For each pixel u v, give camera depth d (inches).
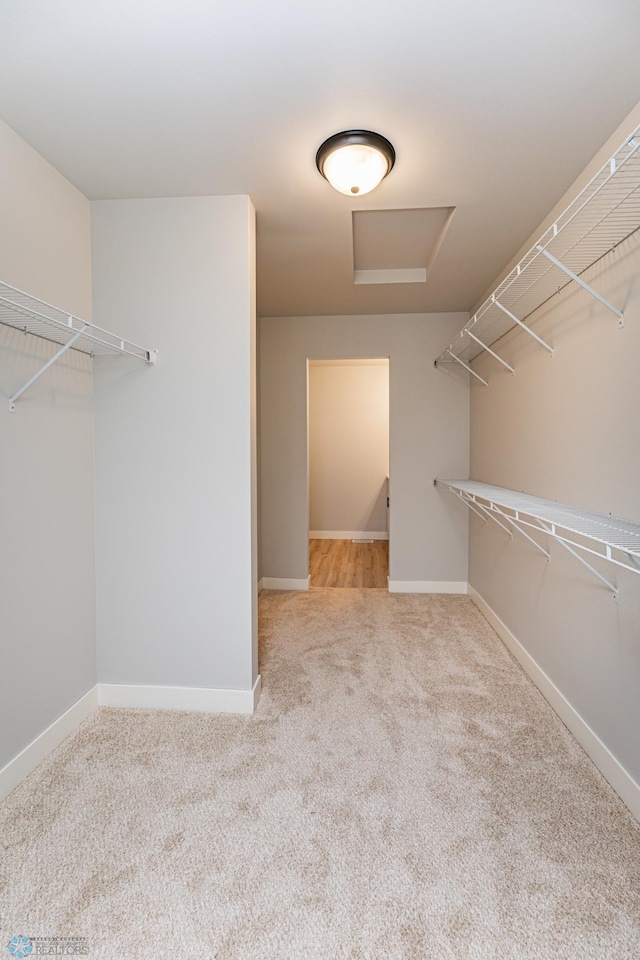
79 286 82.4
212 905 49.5
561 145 69.3
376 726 82.2
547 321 90.7
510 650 113.0
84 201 84.0
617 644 66.7
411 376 158.1
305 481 163.6
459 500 158.9
